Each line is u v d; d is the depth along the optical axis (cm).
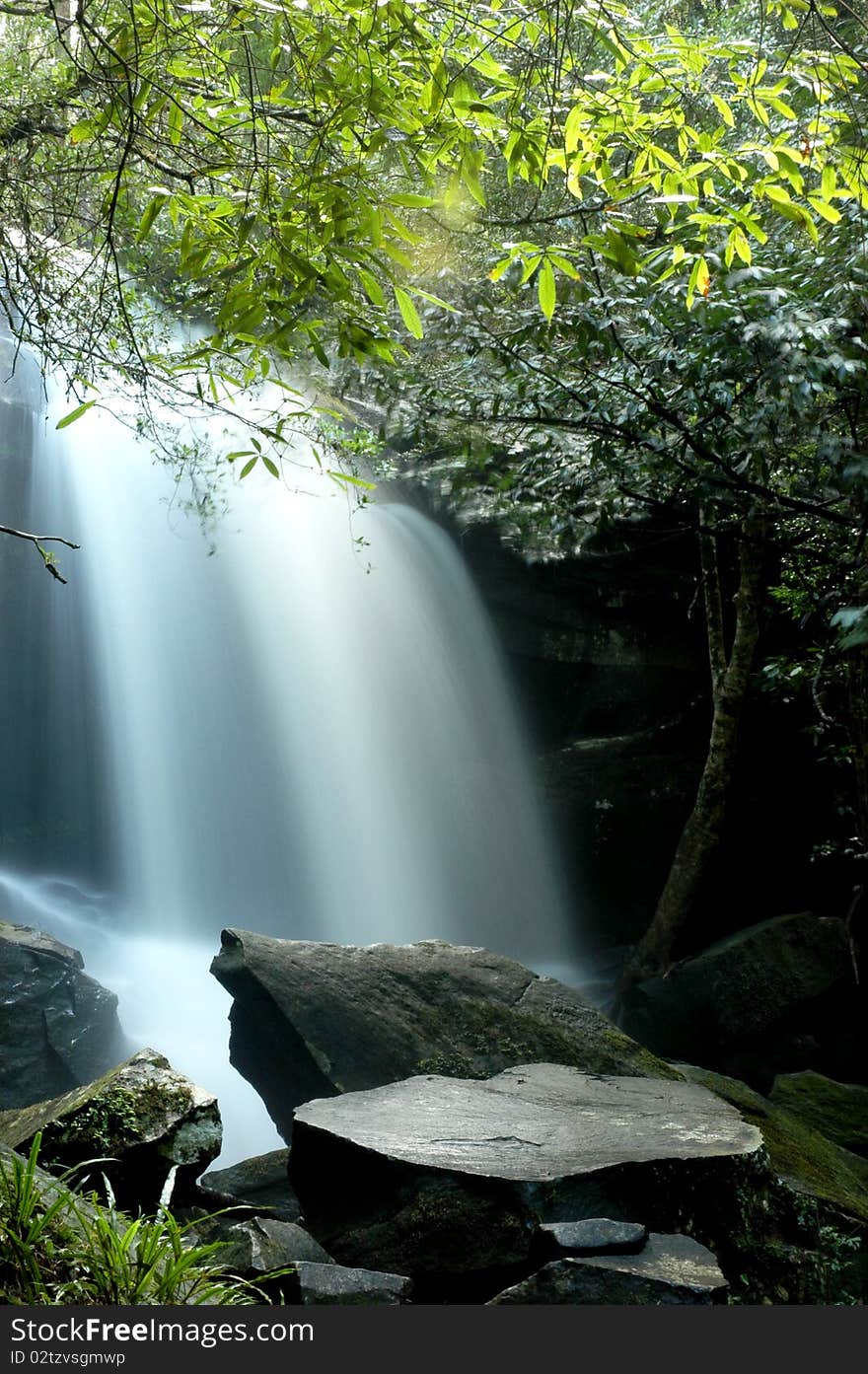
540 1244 366
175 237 614
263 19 335
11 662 1460
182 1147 436
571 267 356
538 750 1555
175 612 1507
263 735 1562
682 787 1461
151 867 1486
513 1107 484
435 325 665
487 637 1489
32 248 474
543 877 1517
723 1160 411
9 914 1337
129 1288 292
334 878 1559
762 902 1384
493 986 652
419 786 1545
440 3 328
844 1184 656
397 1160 404
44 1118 450
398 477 1430
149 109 331
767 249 602
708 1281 337
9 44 558
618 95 373
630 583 1398
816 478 681
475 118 340
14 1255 293
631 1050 629
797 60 404
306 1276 346
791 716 1380
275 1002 609
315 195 311
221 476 977
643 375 639
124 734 1486
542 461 745
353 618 1512
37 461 1394
